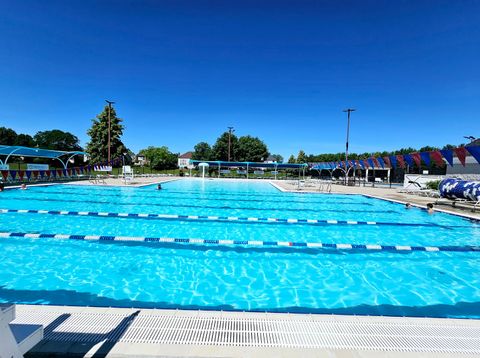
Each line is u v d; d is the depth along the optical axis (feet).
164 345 7.48
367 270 17.04
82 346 7.31
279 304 12.88
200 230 26.14
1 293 13.26
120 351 7.16
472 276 16.29
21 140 163.22
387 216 35.17
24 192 48.83
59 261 17.37
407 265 17.97
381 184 88.89
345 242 23.20
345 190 65.77
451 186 39.88
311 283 15.11
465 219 32.65
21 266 16.47
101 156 132.16
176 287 14.33
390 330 8.55
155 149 200.54
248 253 19.83
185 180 98.07
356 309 12.58
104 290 13.82
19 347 5.71
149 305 12.53
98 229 25.40
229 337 7.95
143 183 70.49
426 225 29.99
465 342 8.00
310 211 38.04
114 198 45.32
